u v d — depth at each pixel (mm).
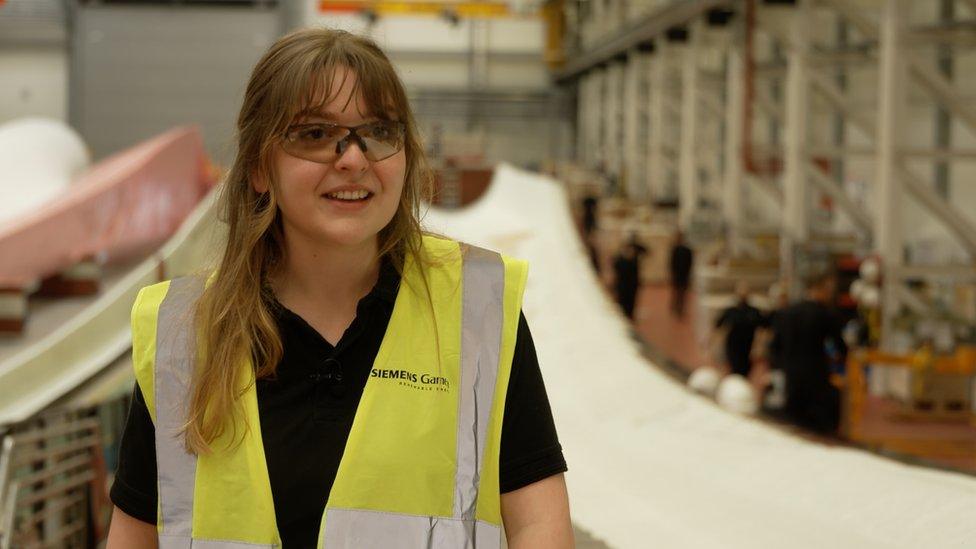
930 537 3432
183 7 41594
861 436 10422
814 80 17266
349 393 1701
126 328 14906
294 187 1700
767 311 12484
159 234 23750
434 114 48188
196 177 26422
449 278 1768
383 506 1637
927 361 11258
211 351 1690
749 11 19422
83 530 7098
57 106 42750
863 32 16438
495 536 1655
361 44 1738
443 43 48500
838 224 21875
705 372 8547
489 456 1665
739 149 21844
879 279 13211
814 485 4773
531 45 48812
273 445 1670
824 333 8812
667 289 24109
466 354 1706
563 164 39875
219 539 1655
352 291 1780
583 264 15570
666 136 29734
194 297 1771
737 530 4344
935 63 17234
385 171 1710
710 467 5789
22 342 16000
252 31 41562
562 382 9180
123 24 41719
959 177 17375
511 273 1783
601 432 7359
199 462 1676
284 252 1807
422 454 1653
